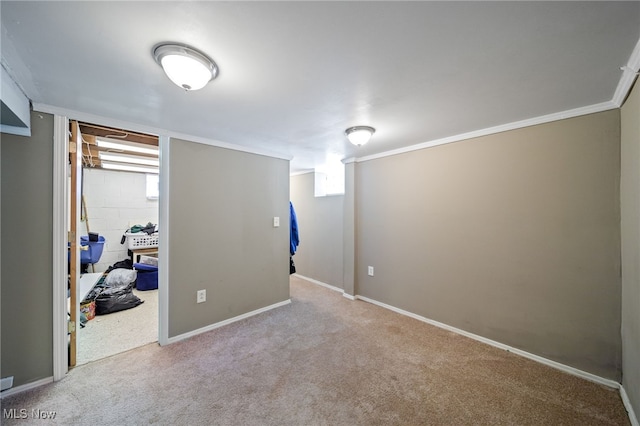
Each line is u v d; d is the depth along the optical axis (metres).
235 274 2.90
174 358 2.15
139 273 3.87
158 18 1.00
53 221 1.86
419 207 2.92
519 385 1.82
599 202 1.84
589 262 1.89
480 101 1.78
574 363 1.95
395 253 3.17
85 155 3.58
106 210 4.59
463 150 2.55
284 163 3.41
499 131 2.29
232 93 1.65
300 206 4.78
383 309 3.24
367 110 1.92
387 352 2.24
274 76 1.45
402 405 1.63
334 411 1.58
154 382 1.85
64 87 1.56
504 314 2.30
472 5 0.94
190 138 2.54
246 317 2.98
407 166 3.04
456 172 2.61
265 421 1.51
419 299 2.93
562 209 2.00
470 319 2.51
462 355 2.20
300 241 4.79
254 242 3.08
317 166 4.24
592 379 1.87
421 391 1.76
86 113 1.97
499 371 1.98
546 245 2.08
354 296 3.59
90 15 0.98
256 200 3.10
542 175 2.09
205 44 1.17
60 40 1.12
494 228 2.36
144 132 2.28
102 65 1.32
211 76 1.37
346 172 3.69
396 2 0.92
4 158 1.71
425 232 2.87
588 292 1.89
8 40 1.11
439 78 1.47
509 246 2.27
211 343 2.40
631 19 1.00
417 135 2.57
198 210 2.62
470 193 2.51
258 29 1.07
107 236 4.59
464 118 2.11
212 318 2.71
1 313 1.71
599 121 1.83
